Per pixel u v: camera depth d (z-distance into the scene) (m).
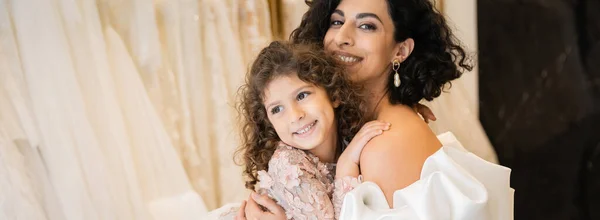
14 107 2.30
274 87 1.61
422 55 1.75
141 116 2.49
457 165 1.45
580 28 3.35
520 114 3.39
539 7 3.31
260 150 1.72
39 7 2.31
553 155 3.44
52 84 2.32
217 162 2.69
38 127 2.31
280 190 1.61
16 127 2.29
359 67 1.70
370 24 1.69
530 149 3.42
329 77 1.64
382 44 1.69
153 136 2.48
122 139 2.40
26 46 2.30
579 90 3.39
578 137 3.42
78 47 2.37
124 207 2.35
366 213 1.43
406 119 1.64
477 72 3.25
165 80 2.59
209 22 2.63
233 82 2.67
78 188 2.31
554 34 3.35
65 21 2.35
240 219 1.71
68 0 2.34
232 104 2.66
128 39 2.54
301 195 1.58
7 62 2.30
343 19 1.73
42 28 2.31
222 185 2.69
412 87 1.74
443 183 1.41
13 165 2.24
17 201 2.22
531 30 3.33
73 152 2.32
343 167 1.58
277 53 1.64
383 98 1.75
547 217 3.46
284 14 2.80
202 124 2.66
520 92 3.38
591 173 3.44
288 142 1.63
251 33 2.69
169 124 2.60
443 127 3.05
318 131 1.60
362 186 1.48
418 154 1.57
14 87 2.30
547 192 3.46
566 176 3.45
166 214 2.41
